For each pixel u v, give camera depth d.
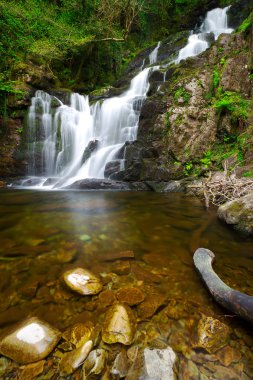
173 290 2.06
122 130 10.70
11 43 11.30
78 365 1.36
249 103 7.34
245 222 3.47
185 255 2.74
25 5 12.75
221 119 7.79
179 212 4.70
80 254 2.71
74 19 14.62
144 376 1.26
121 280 2.20
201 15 20.00
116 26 14.84
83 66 15.62
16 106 10.24
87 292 1.98
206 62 9.57
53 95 12.04
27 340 1.47
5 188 8.17
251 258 2.70
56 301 1.90
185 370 1.36
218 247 3.00
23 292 1.99
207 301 1.91
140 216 4.41
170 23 20.91
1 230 3.48
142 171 8.22
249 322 1.58
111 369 1.34
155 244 3.06
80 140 11.33
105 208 5.00
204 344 1.52
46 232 3.41
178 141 8.02
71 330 1.61
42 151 10.51
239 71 8.05
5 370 1.33
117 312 1.72
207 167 7.36
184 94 8.59
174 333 1.61
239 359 1.43
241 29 9.00
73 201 5.73
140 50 19.44
